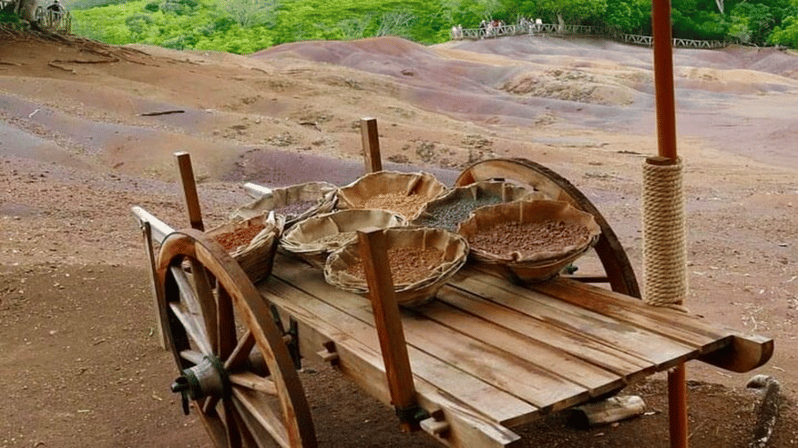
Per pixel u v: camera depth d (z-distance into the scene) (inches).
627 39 2142.0
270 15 2081.7
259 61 1360.7
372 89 1229.7
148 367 197.5
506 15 2226.9
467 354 109.6
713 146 853.8
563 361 105.0
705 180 576.7
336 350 117.3
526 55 1861.5
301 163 581.6
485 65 1555.1
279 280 145.6
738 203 457.7
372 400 175.6
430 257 133.4
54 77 880.9
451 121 954.7
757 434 148.7
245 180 557.6
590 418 151.8
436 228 136.6
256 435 134.6
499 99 1267.2
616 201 486.6
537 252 130.0
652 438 148.8
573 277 143.8
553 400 95.1
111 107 746.8
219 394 137.4
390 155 639.8
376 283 99.3
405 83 1376.7
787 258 335.3
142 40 1899.6
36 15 1071.6
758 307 258.7
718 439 148.3
